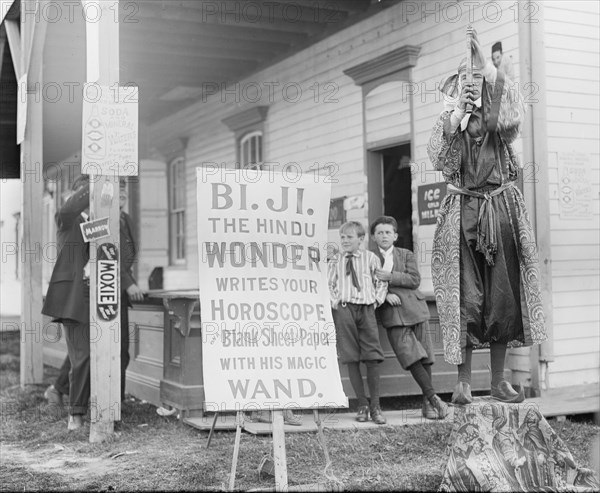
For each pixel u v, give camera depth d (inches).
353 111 384.2
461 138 183.3
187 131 572.1
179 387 260.4
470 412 173.5
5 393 343.6
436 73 332.2
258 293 185.6
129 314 324.8
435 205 328.5
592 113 297.4
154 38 402.9
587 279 294.4
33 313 364.5
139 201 614.2
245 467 204.4
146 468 207.2
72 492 184.1
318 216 194.9
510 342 186.4
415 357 253.4
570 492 170.2
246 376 178.2
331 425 245.3
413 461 205.9
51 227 693.9
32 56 346.6
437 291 184.1
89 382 258.4
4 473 207.0
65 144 565.3
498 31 300.0
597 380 293.6
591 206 295.9
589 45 298.2
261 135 476.4
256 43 427.5
